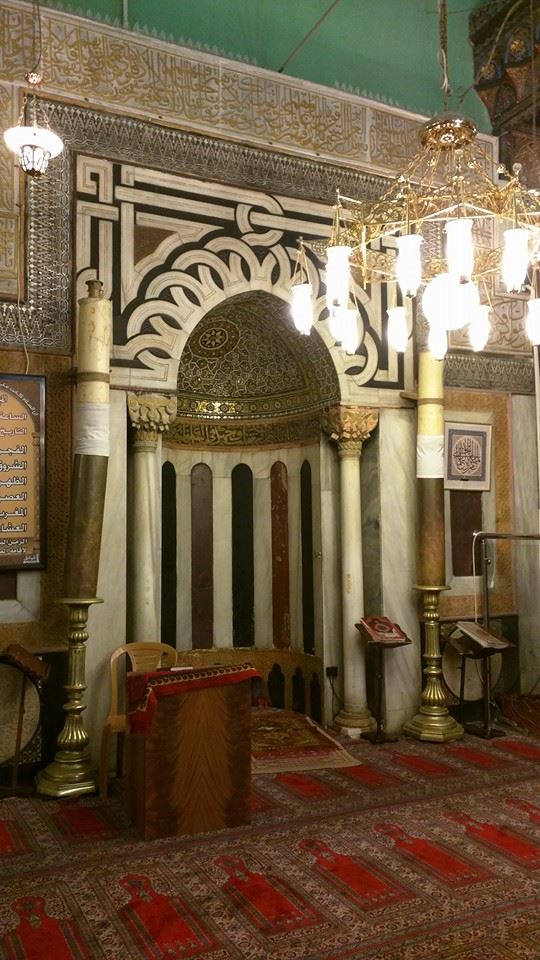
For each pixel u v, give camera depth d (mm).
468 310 3629
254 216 5488
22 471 4625
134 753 3893
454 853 3494
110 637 4754
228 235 5379
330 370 5766
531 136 6473
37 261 4773
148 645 4719
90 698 4660
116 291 4980
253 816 3986
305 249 5660
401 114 6168
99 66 5055
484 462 6254
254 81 5578
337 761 4949
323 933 2799
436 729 5453
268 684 6531
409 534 5863
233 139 5441
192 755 3777
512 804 4141
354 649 5664
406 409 5938
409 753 5172
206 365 6355
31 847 3588
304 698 6172
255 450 6672
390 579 5762
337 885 3184
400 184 4129
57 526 4723
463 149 3998
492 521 6285
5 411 4613
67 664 4684
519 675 6297
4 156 4742
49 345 4766
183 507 6375
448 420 6105
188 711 3773
